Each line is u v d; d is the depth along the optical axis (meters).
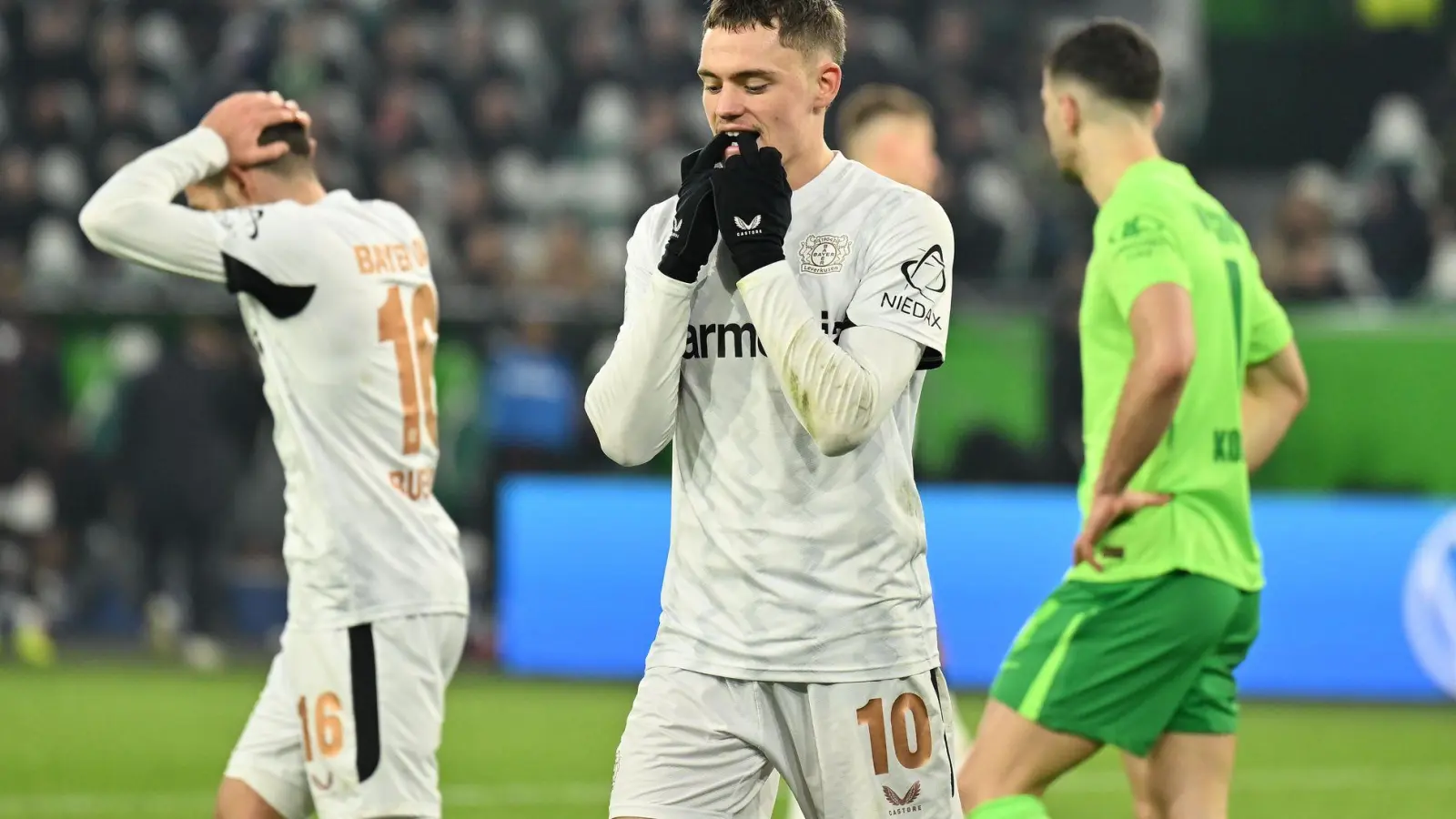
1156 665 15.27
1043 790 15.67
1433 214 50.12
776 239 11.27
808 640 11.72
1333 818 25.08
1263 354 16.64
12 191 46.59
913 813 11.97
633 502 36.94
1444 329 36.22
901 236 11.79
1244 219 55.94
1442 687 35.03
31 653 38.56
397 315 15.10
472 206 47.41
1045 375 37.66
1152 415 14.90
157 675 37.00
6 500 40.34
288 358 14.70
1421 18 55.47
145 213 14.40
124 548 41.09
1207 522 15.38
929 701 12.05
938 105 51.31
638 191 49.91
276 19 51.88
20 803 25.11
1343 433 36.50
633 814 11.80
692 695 11.88
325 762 14.42
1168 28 59.09
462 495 39.25
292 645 14.63
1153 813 15.85
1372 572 35.16
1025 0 57.91
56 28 50.12
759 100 11.57
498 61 52.00
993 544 35.50
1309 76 56.19
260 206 15.05
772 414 11.77
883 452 11.89
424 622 14.73
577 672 36.84
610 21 54.03
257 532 40.88
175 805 25.03
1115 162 16.28
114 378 40.28
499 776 27.22
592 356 39.50
